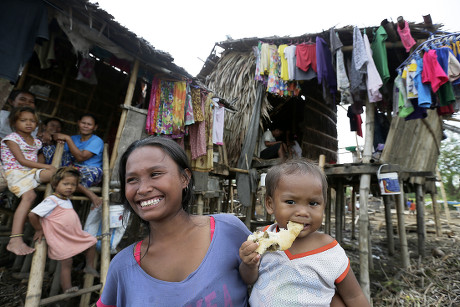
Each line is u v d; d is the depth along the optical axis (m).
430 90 4.43
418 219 7.61
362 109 5.77
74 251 3.06
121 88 6.09
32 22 3.07
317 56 5.74
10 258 5.02
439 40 4.55
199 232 1.19
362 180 5.26
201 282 1.01
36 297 2.74
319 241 1.33
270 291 1.22
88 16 3.30
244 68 7.45
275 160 6.60
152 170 1.06
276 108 9.60
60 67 5.13
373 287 5.37
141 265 1.12
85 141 3.78
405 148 6.88
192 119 4.80
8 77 2.92
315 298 1.19
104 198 3.50
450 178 24.23
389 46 5.54
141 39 3.84
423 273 5.61
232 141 7.39
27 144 3.29
